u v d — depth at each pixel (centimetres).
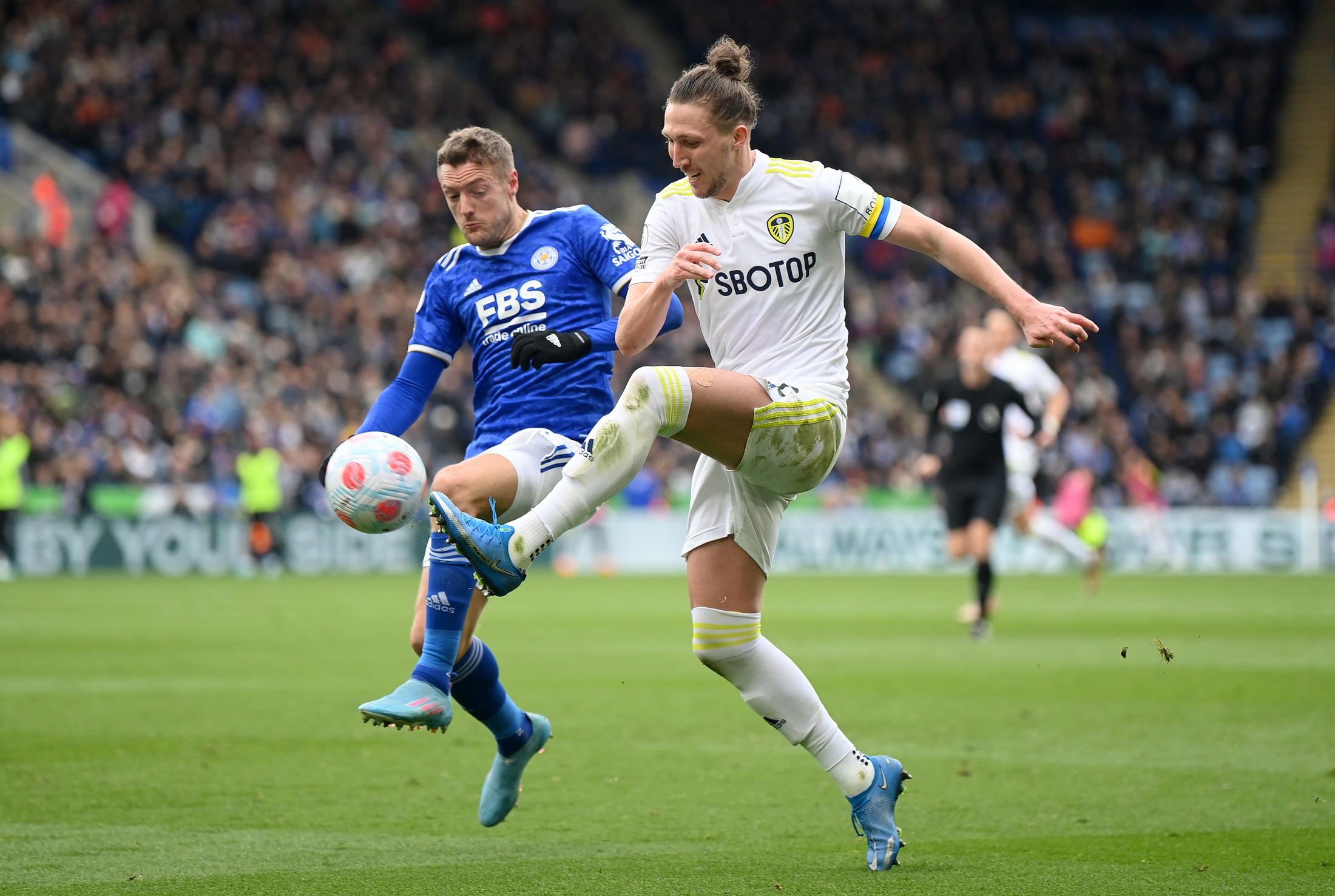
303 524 8488
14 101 9969
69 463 8062
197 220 9912
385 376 9044
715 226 1544
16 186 9550
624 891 1398
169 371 8606
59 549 8000
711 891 1400
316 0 11256
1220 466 9994
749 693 1548
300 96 10575
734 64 1520
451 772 2106
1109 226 11738
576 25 12156
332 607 5675
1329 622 5003
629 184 11562
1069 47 12912
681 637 4422
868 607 5812
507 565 1413
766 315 1539
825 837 1667
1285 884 1419
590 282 1800
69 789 1955
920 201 11575
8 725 2548
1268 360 10706
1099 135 12300
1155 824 1727
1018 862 1525
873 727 2552
